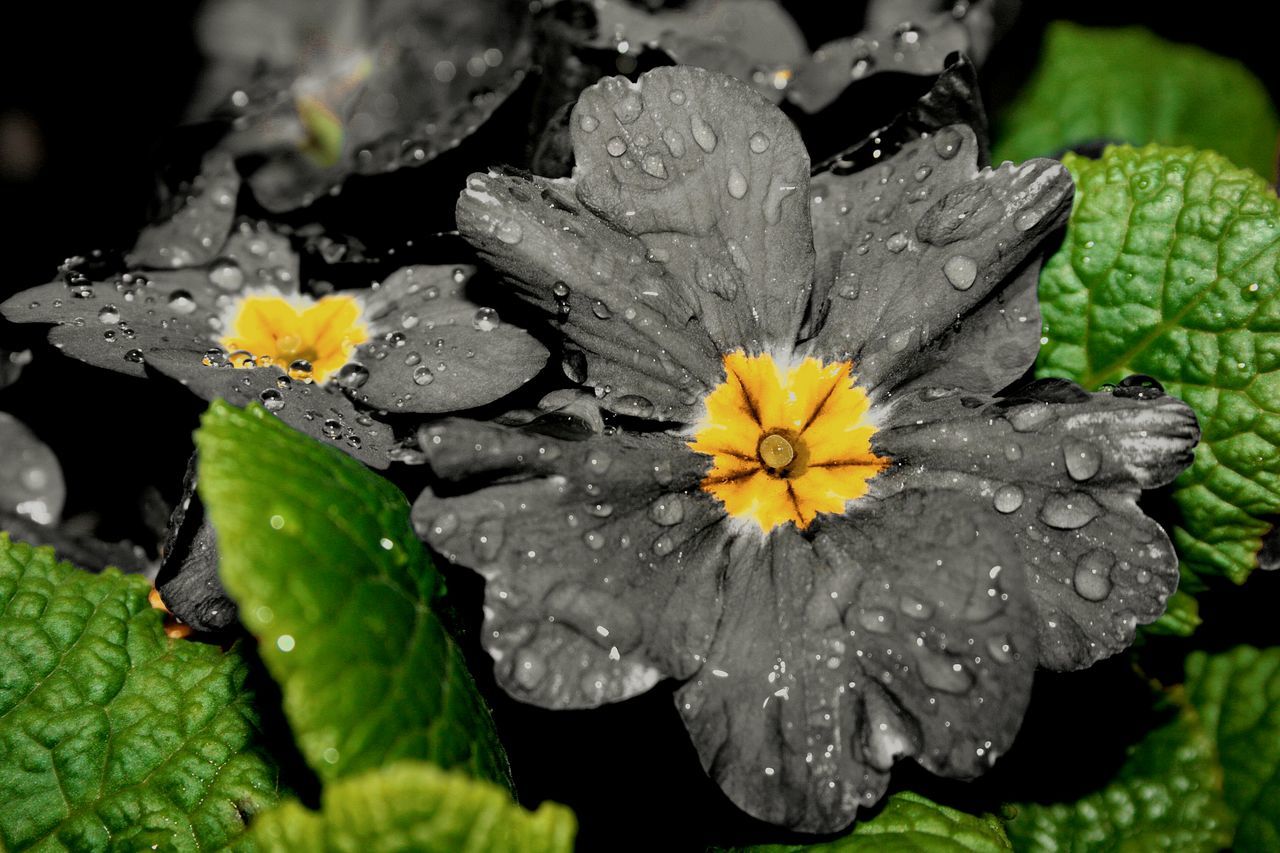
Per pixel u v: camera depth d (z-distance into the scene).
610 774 0.19
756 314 0.19
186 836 0.19
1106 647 0.18
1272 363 0.20
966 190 0.19
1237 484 0.20
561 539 0.18
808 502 0.19
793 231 0.19
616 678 0.18
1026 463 0.18
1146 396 0.18
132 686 0.19
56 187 0.25
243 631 0.19
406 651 0.17
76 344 0.19
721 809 0.19
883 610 0.18
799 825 0.18
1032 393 0.18
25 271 0.22
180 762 0.19
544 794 0.19
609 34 0.20
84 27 0.26
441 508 0.18
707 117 0.18
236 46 0.25
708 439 0.19
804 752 0.18
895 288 0.19
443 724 0.17
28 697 0.19
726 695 0.18
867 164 0.19
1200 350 0.20
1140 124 0.24
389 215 0.20
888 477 0.19
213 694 0.19
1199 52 0.24
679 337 0.19
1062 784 0.20
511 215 0.18
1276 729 0.20
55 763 0.19
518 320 0.19
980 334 0.19
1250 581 0.20
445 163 0.20
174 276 0.20
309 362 0.20
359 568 0.17
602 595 0.18
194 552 0.18
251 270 0.20
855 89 0.20
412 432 0.18
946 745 0.18
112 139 0.25
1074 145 0.22
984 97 0.23
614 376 0.19
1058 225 0.19
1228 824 0.20
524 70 0.20
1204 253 0.20
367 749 0.17
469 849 0.17
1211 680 0.21
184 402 0.19
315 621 0.17
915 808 0.18
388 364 0.19
